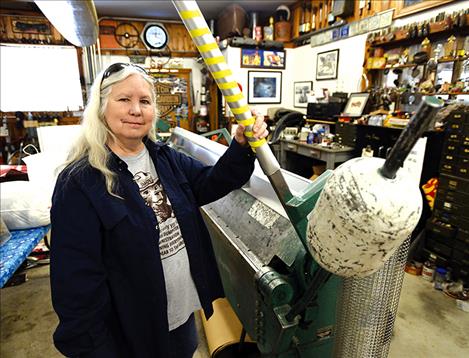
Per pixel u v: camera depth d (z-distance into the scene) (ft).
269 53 17.28
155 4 16.24
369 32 12.39
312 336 3.49
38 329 6.89
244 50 16.70
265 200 4.50
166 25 19.53
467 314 7.15
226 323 5.98
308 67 16.52
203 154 7.13
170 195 3.59
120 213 3.03
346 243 1.78
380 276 2.46
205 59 2.32
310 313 3.13
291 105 18.31
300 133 14.38
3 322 7.13
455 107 7.99
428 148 8.99
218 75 2.37
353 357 2.73
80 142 3.22
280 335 2.98
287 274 3.34
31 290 8.27
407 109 10.85
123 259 3.14
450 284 8.00
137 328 3.34
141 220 3.16
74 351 3.03
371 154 10.87
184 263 3.71
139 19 18.97
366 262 1.86
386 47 11.82
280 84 17.99
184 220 3.64
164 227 3.50
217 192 3.83
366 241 1.71
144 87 3.18
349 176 1.73
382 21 11.73
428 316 7.10
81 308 2.93
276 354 3.21
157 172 3.60
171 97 18.83
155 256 3.24
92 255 2.96
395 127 9.83
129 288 3.25
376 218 1.62
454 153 7.96
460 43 9.30
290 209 2.68
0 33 15.97
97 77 3.18
